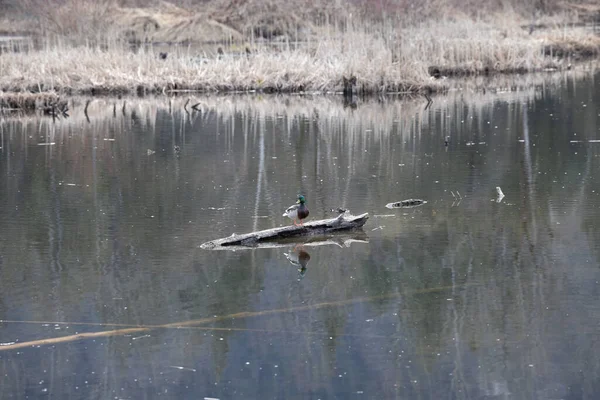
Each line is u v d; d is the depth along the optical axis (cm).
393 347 1030
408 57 3528
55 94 3127
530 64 4094
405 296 1183
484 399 909
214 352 1028
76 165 2095
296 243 1436
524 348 1020
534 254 1342
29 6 5053
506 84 3641
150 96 3438
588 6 6512
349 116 2841
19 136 2544
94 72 3562
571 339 1040
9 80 3406
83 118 2898
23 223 1566
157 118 2866
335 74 3450
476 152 2172
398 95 3344
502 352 1010
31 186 1872
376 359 1003
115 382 955
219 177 1934
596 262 1298
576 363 981
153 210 1647
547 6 6316
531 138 2361
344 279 1254
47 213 1636
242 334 1073
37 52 3931
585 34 5047
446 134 2456
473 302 1158
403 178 1888
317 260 1341
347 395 927
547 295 1174
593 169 1939
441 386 939
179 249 1401
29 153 2264
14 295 1207
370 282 1241
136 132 2594
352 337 1059
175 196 1758
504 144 2277
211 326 1100
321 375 967
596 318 1095
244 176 1939
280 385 948
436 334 1062
